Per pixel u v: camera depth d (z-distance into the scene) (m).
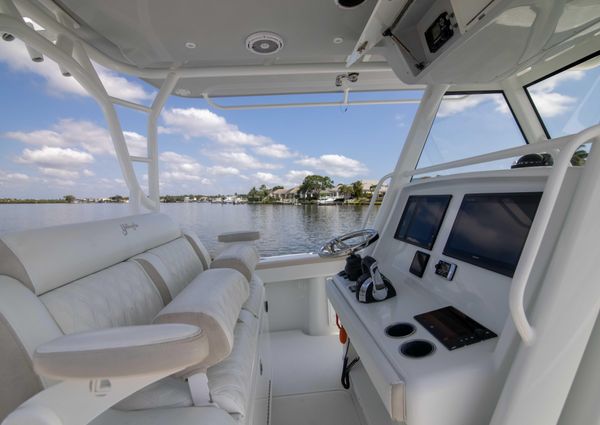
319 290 2.43
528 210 0.95
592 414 0.74
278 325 2.52
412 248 1.45
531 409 0.72
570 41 1.37
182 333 0.58
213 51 1.80
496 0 1.02
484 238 1.08
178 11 1.44
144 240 1.31
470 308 1.02
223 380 0.89
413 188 1.67
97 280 0.92
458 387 0.77
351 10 1.46
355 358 1.77
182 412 0.77
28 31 1.16
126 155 1.77
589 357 0.76
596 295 0.70
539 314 0.70
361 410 1.59
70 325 0.75
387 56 1.76
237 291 1.01
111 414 0.77
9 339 0.65
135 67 1.97
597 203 0.68
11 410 0.65
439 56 1.43
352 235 1.49
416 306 1.13
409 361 0.84
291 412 1.60
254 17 1.50
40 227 0.86
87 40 1.71
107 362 0.53
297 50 1.83
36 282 0.74
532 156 1.36
